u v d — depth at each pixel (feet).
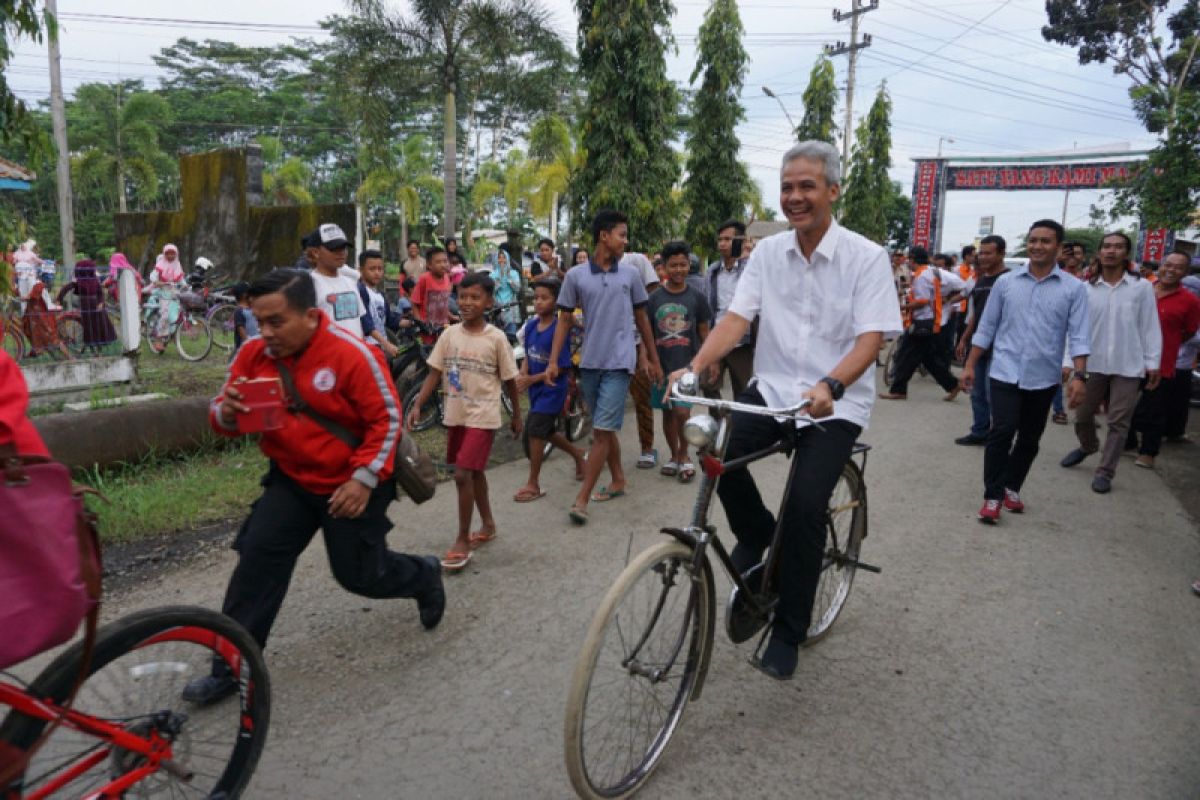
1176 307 20.74
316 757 8.58
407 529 15.76
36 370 22.20
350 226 43.57
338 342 8.83
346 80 51.62
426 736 9.00
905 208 203.41
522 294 40.16
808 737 9.11
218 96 193.57
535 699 9.77
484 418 13.82
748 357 20.40
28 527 5.13
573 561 14.12
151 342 39.58
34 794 6.04
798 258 9.63
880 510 17.37
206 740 7.25
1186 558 14.90
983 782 8.37
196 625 6.96
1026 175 108.06
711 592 8.87
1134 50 89.51
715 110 55.06
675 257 18.78
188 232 52.08
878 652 11.14
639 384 20.03
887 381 35.40
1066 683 10.41
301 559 13.99
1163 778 8.50
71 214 67.51
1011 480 17.38
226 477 18.24
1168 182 40.91
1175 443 24.72
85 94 123.13
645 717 8.46
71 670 6.05
